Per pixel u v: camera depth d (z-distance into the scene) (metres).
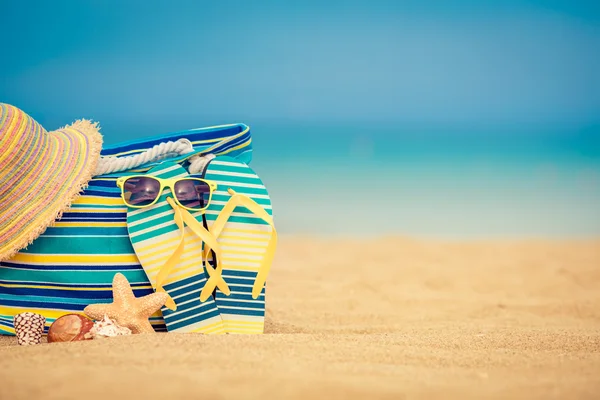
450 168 17.70
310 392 2.48
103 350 2.99
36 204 3.74
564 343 3.85
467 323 5.40
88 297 3.88
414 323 5.39
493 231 11.40
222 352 2.99
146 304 3.63
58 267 3.85
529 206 13.77
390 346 3.38
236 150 4.27
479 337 3.95
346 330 4.92
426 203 13.83
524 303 6.43
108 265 3.86
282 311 5.75
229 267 3.92
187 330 3.79
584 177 16.70
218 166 3.98
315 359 2.96
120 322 3.58
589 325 5.37
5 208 3.71
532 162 18.52
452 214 12.83
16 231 3.71
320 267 8.16
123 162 3.94
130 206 3.80
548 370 3.00
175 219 3.80
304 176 16.31
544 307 6.25
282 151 19.33
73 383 2.49
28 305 3.93
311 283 7.16
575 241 10.61
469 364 3.07
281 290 6.75
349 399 2.44
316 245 9.80
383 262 8.59
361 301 6.37
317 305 6.09
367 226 11.61
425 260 8.79
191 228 3.80
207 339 3.26
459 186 15.66
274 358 2.93
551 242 10.46
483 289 7.14
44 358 2.85
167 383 2.51
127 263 3.86
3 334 3.96
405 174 16.89
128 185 3.83
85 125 4.10
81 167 3.81
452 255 9.20
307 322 5.31
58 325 3.46
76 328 3.45
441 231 11.34
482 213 12.99
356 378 2.69
